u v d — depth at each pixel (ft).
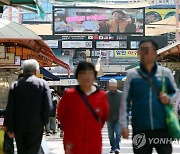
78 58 240.32
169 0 298.56
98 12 192.34
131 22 193.36
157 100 27.71
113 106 57.77
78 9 192.34
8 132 36.78
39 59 83.51
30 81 36.63
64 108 29.58
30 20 268.00
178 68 91.50
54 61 87.92
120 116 28.32
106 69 214.69
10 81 74.18
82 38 183.01
